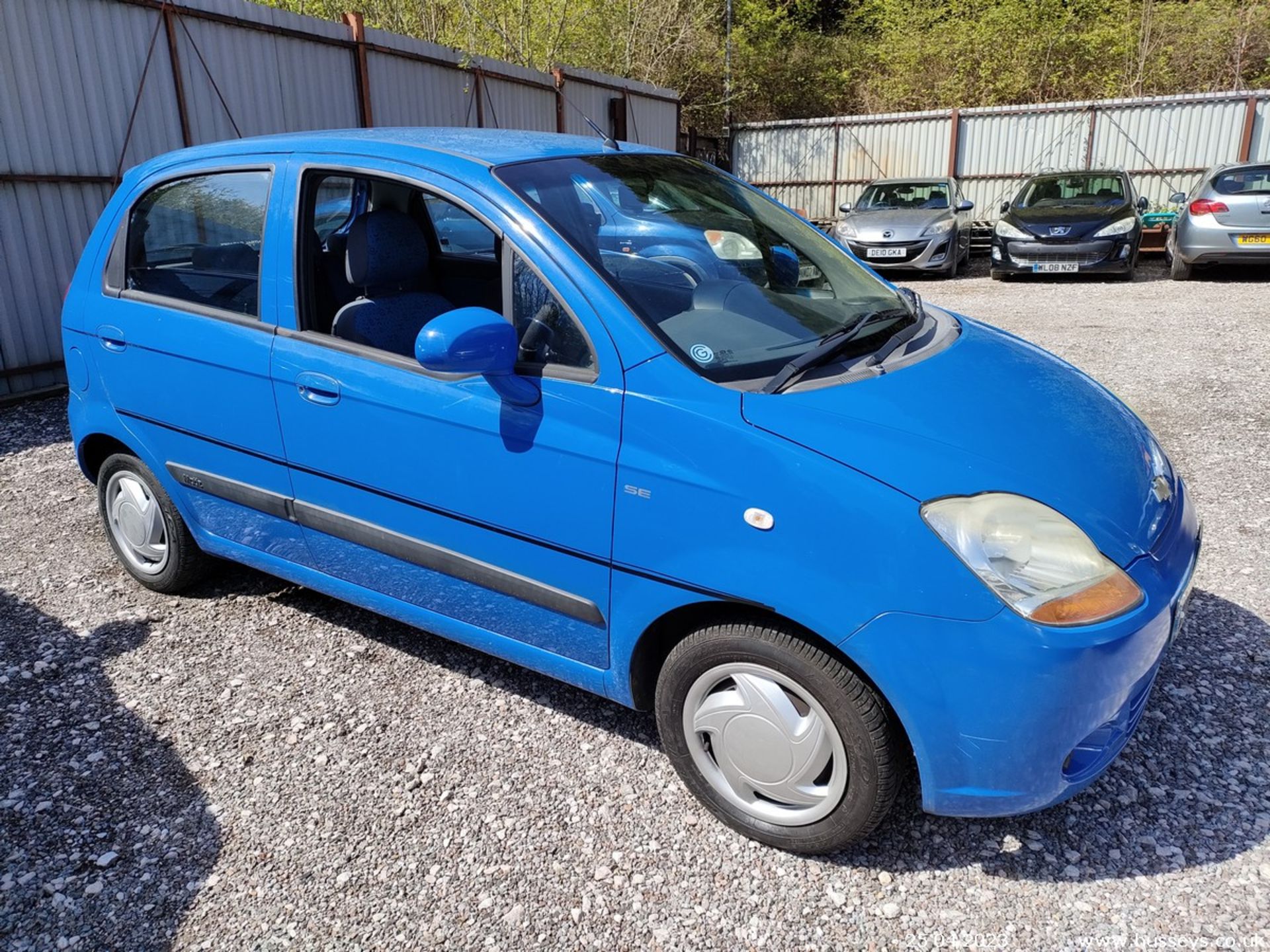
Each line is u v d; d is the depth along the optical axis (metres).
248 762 2.79
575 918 2.21
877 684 2.08
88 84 7.32
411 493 2.74
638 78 19.70
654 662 2.54
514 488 2.51
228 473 3.25
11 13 6.79
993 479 2.11
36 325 7.24
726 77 21.69
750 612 2.28
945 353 2.71
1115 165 17.39
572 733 2.90
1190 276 12.44
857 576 2.04
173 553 3.66
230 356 3.08
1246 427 5.61
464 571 2.70
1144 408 6.11
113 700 3.11
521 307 2.56
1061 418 2.46
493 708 3.03
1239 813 2.45
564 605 2.51
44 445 5.93
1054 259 12.30
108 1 7.36
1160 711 2.89
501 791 2.64
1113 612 2.03
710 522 2.20
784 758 2.27
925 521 2.02
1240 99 16.31
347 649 3.40
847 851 2.39
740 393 2.27
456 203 2.69
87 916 2.24
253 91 8.66
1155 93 21.14
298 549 3.18
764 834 2.37
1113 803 2.51
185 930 2.20
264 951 2.14
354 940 2.16
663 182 3.09
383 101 10.14
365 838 2.48
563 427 2.40
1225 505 4.45
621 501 2.32
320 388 2.86
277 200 2.99
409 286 3.20
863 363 2.51
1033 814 2.48
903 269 13.75
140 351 3.36
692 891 2.28
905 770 2.25
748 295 2.69
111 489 3.80
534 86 12.92
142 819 2.56
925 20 22.61
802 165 19.56
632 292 2.45
